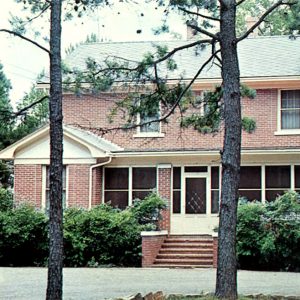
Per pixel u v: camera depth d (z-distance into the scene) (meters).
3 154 28.97
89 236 25.77
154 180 29.28
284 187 28.38
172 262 25.70
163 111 19.25
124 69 17.06
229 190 14.39
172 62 17.86
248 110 29.30
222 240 14.25
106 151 28.39
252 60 30.52
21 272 22.53
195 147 29.34
